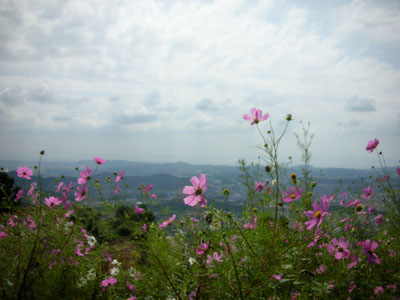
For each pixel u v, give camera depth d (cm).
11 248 216
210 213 191
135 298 193
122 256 243
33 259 204
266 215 261
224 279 190
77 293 201
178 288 203
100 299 201
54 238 231
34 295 187
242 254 197
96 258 230
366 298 188
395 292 178
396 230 274
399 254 227
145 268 227
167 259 219
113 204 232
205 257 194
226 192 185
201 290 190
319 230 222
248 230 226
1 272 193
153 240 224
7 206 238
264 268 186
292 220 260
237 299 174
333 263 221
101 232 243
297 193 241
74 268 218
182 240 234
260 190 286
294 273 204
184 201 188
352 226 262
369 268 209
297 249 212
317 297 185
